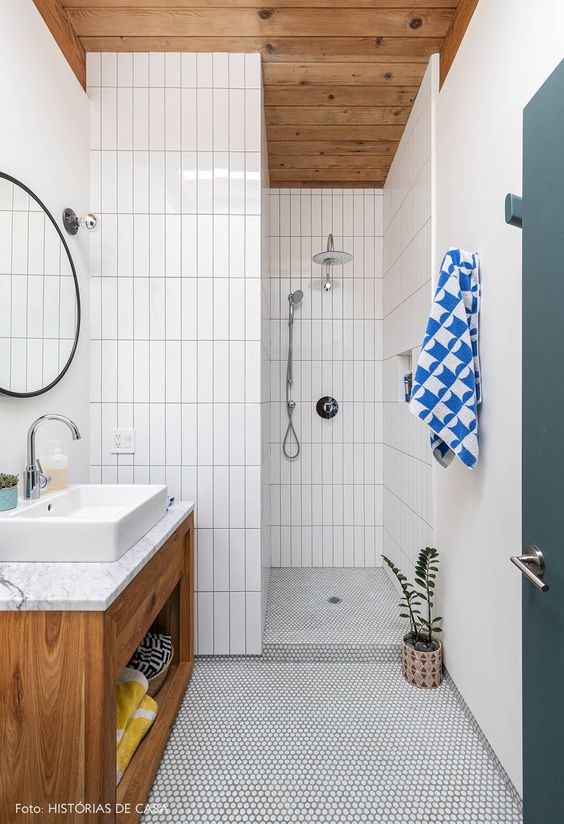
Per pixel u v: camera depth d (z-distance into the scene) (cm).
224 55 185
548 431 84
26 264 143
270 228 281
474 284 139
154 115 186
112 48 184
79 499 158
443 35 174
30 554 111
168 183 187
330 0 161
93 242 187
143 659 157
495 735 134
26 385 143
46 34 155
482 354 139
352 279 284
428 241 188
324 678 179
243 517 191
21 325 140
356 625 211
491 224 133
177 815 120
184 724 153
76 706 92
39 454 153
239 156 186
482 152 139
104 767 92
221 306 188
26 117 144
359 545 288
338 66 190
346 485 287
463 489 156
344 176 270
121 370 189
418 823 118
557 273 81
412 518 217
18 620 92
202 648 192
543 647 86
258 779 130
